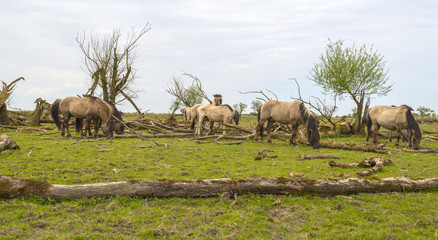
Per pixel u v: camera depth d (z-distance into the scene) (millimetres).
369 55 20812
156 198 5965
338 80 20703
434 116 37188
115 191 5906
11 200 5605
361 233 4684
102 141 13805
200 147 13266
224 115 15906
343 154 12312
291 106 14383
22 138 14555
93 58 26203
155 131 18109
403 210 5758
